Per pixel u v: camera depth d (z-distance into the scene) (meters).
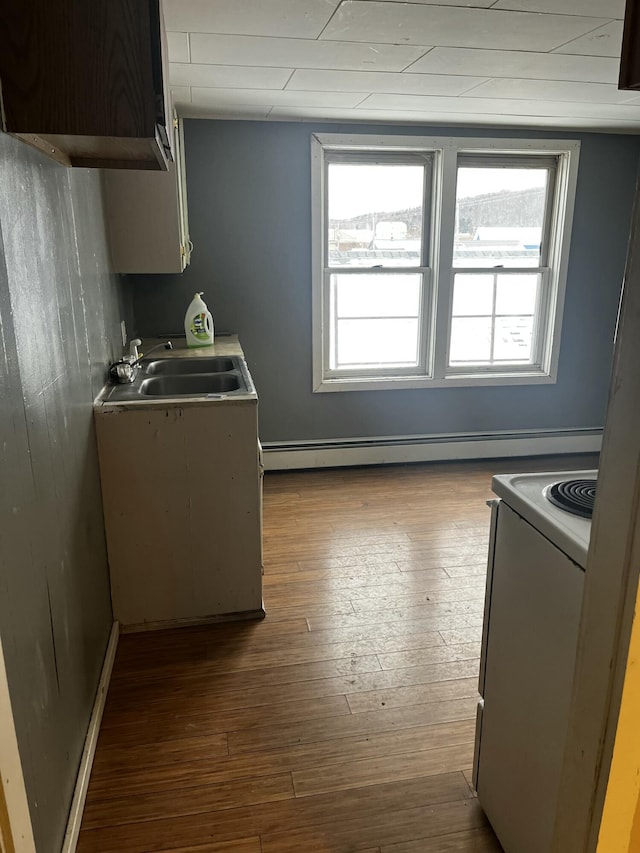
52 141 1.45
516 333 4.44
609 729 0.99
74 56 1.31
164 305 3.89
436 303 4.16
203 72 2.76
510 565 1.44
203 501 2.41
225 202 3.81
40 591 1.42
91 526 2.10
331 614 2.58
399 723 1.98
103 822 1.63
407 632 2.46
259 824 1.63
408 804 1.69
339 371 4.26
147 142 1.46
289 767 1.81
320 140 3.78
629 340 0.90
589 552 1.02
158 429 2.31
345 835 1.60
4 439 1.21
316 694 2.11
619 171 4.18
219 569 2.49
